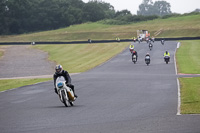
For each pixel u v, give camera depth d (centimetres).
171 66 13950
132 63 16038
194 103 4928
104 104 5162
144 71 12356
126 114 4103
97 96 6294
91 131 3083
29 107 5122
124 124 3391
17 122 3756
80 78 10525
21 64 19212
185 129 3022
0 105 5594
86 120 3719
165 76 10306
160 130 3016
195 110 4184
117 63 16362
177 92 6538
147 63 14725
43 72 14700
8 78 12769
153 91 6838
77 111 4456
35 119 3912
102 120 3691
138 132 2970
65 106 5038
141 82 8694
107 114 4138
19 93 7425
